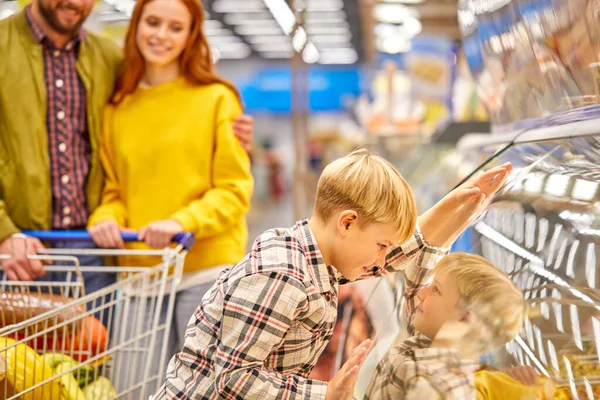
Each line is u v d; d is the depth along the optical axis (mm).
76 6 2584
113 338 2270
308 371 1736
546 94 1887
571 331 1251
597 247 1283
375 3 5785
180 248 2342
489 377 1317
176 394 1671
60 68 2691
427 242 1806
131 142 2699
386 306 1908
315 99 18500
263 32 14578
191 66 2732
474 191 1789
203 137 2676
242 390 1561
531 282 1348
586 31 1537
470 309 1407
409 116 8352
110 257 2717
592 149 1465
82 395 2207
